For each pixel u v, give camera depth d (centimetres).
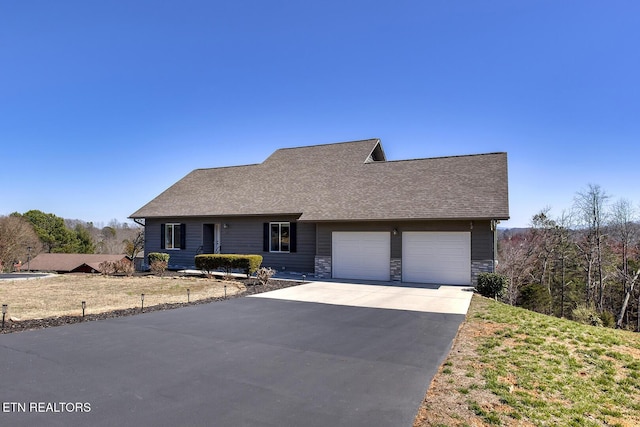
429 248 1521
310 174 2078
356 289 1362
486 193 1510
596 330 859
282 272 1833
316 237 1706
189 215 2014
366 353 638
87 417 403
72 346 659
